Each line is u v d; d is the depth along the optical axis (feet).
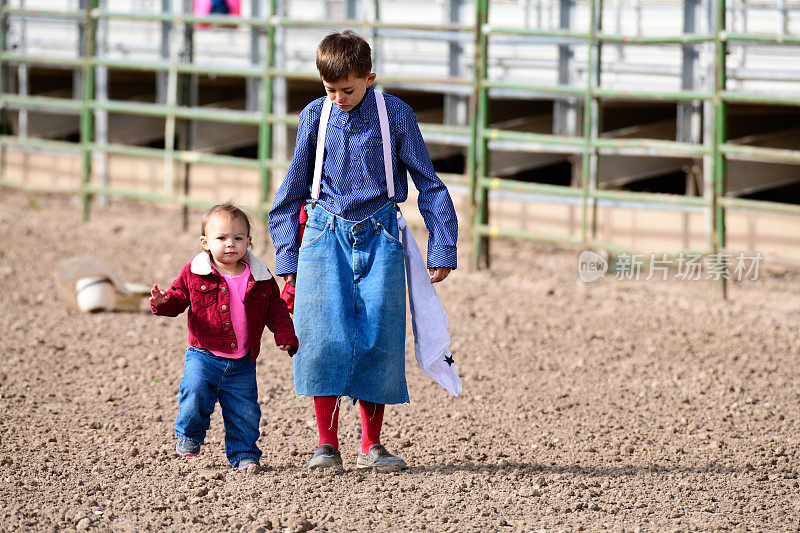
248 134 108.88
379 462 36.88
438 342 36.40
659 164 89.30
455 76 90.43
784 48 90.07
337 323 34.94
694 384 50.03
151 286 69.82
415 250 36.32
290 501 33.53
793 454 39.65
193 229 92.43
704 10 84.17
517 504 33.65
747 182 87.76
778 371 52.54
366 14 81.05
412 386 49.32
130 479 35.63
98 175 107.86
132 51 111.55
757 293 71.67
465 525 31.55
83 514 31.65
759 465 38.24
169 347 55.31
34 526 30.99
